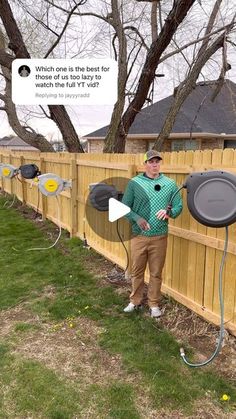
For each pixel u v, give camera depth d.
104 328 3.56
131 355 3.08
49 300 4.20
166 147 16.55
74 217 6.74
